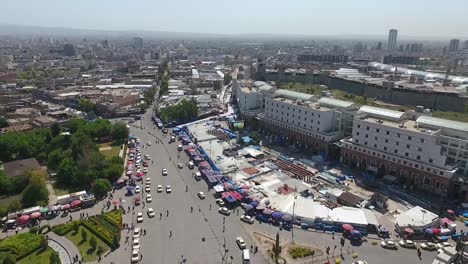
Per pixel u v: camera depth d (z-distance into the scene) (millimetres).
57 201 154500
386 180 176125
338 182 176250
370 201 155125
